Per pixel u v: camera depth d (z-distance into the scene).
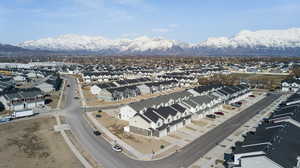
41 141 49.44
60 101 87.44
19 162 40.28
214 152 44.88
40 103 80.56
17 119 64.44
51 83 110.00
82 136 52.69
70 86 123.06
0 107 74.50
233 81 130.12
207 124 62.53
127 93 96.88
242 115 71.56
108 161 40.97
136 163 40.38
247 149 36.16
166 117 57.00
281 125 44.91
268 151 33.47
